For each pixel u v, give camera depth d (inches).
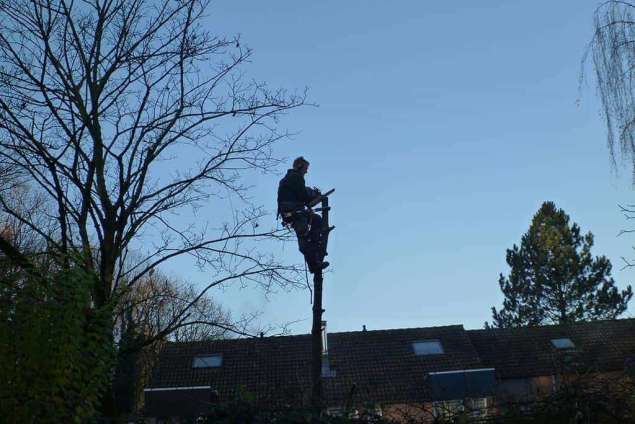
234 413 301.9
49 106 377.1
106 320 276.2
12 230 388.8
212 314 443.8
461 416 322.3
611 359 1098.7
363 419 311.3
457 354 1118.4
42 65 383.9
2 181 382.3
